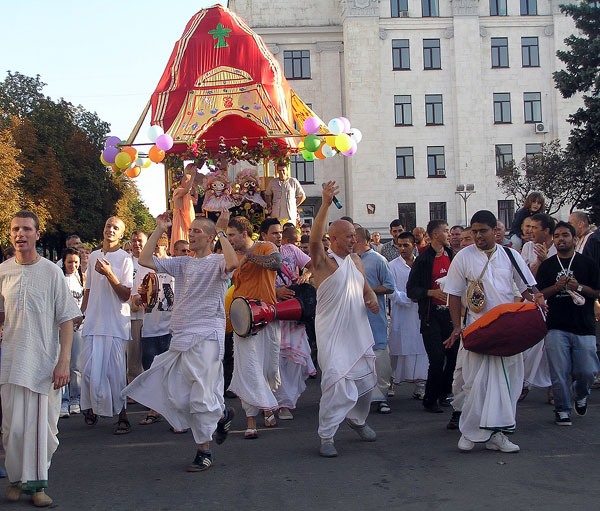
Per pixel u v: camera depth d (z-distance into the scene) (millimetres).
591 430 7734
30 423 5598
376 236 19094
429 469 6363
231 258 6535
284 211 14461
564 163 37469
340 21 47219
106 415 8070
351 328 7059
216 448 7352
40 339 5656
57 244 51281
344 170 47688
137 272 9578
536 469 6270
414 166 46906
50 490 6004
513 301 7156
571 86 27234
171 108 14578
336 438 7684
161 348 9500
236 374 7859
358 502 5504
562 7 28344
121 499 5719
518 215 12539
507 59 47125
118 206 55562
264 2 46938
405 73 46625
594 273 8039
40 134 47562
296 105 15789
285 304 8477
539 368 9242
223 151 14047
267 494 5754
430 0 46812
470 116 46688
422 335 9008
